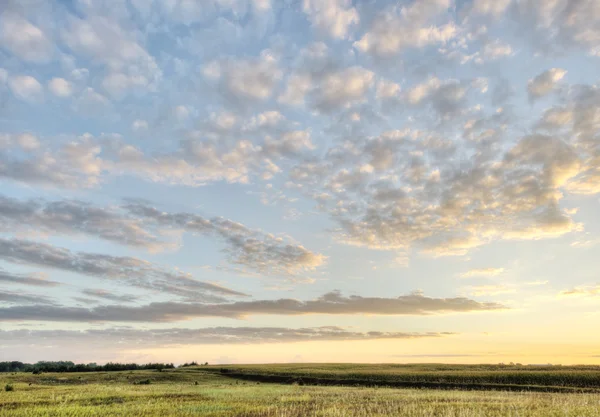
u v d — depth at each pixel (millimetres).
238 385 78500
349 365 149625
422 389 71562
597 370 93500
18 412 35344
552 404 41094
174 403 43312
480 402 43750
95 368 125625
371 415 34781
